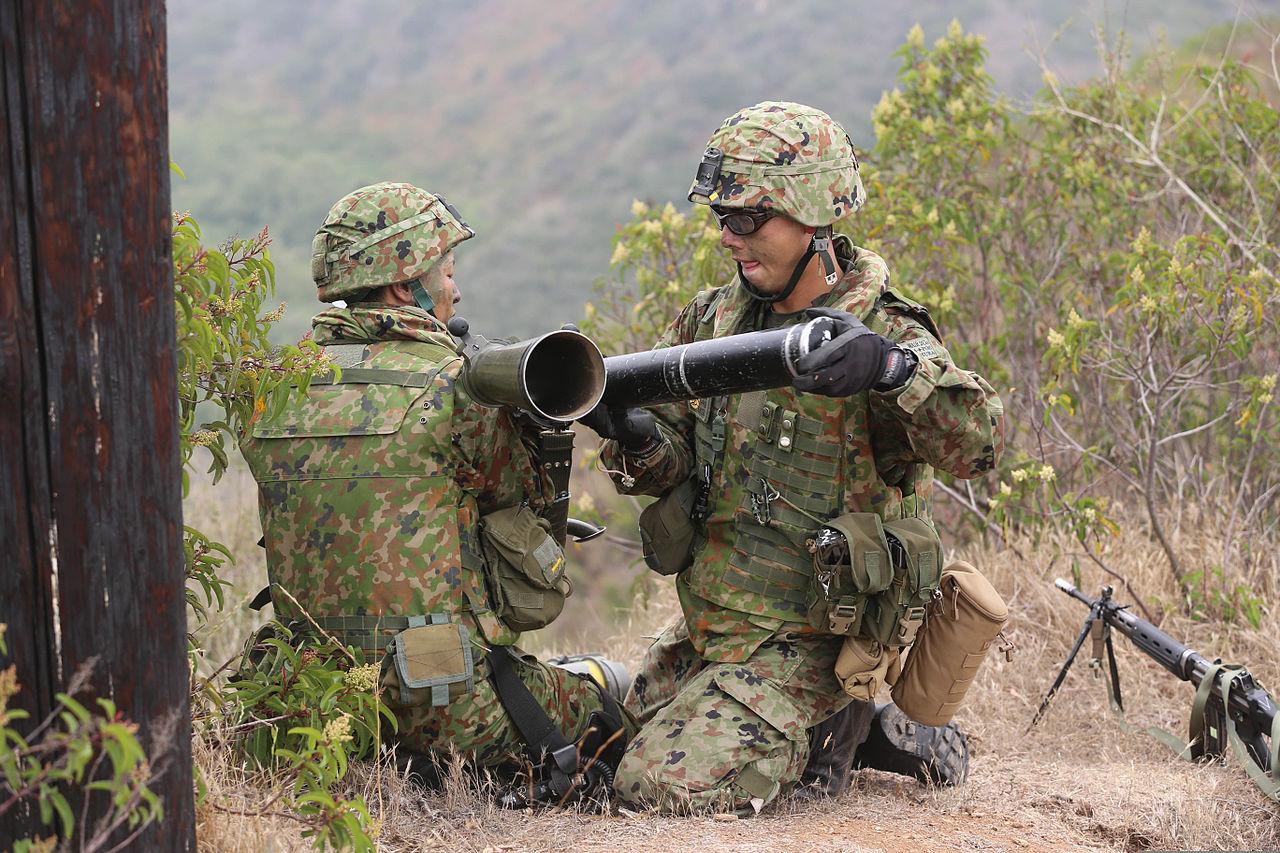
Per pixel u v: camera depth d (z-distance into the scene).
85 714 2.12
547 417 3.22
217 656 6.20
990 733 5.01
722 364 3.27
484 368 3.32
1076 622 5.71
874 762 4.15
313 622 3.41
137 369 2.36
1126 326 6.54
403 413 3.48
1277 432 6.80
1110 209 7.57
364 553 3.46
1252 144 7.57
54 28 2.23
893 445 3.77
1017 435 7.29
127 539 2.36
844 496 3.77
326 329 3.72
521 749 3.69
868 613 3.68
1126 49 7.93
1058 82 7.78
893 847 3.46
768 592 3.82
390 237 3.65
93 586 2.33
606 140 36.53
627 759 3.72
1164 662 4.62
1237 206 7.63
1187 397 7.00
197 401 3.28
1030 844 3.62
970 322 7.35
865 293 3.67
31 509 2.29
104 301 2.30
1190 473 6.72
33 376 2.27
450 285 3.80
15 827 2.34
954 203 7.02
